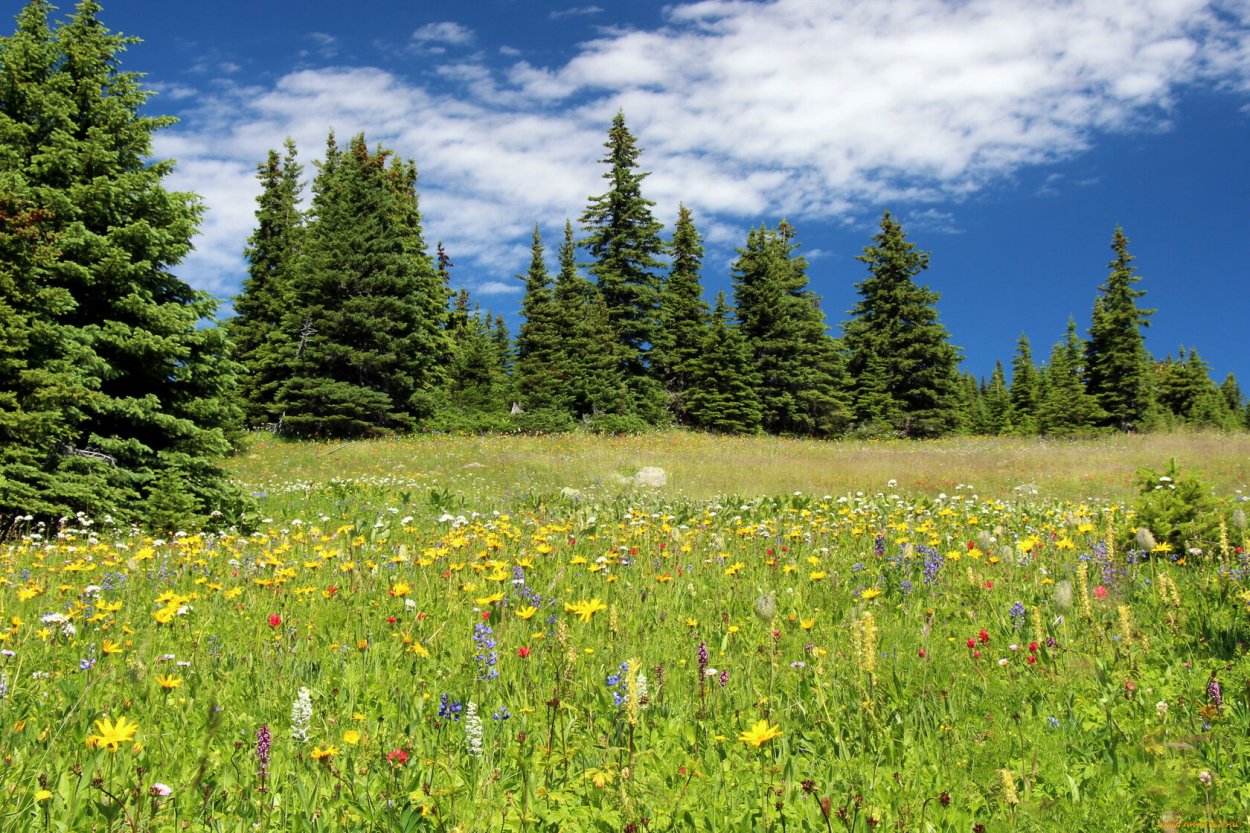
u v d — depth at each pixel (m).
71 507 11.41
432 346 38.00
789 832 2.62
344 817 2.69
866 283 49.00
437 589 5.98
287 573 5.94
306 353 33.62
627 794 2.66
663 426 42.28
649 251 47.22
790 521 10.78
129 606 5.55
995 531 7.82
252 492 15.90
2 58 12.71
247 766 3.04
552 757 3.08
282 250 41.06
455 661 4.31
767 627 4.92
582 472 22.44
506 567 5.92
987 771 2.96
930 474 22.36
